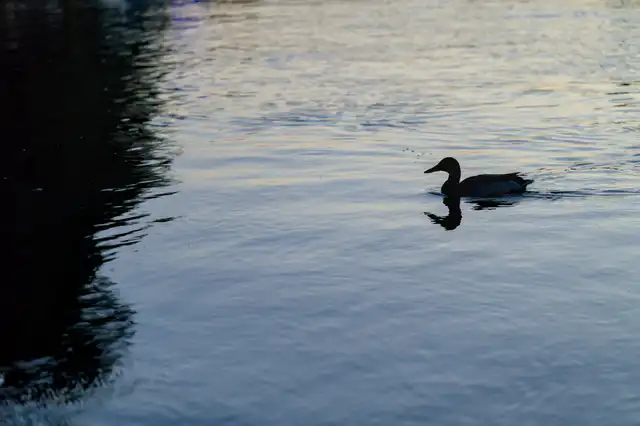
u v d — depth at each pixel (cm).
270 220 1451
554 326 1014
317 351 959
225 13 5212
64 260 1271
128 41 3959
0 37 3994
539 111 2353
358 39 3900
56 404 854
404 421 812
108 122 2295
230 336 1002
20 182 1719
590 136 2055
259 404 848
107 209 1527
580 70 3000
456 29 4200
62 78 2989
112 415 832
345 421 814
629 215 1448
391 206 1534
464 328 1013
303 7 5475
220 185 1680
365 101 2522
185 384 890
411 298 1108
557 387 870
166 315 1067
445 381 886
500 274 1189
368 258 1262
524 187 1598
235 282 1173
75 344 988
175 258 1272
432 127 2186
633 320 1027
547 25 4272
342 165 1833
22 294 1140
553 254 1266
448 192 1611
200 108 2467
